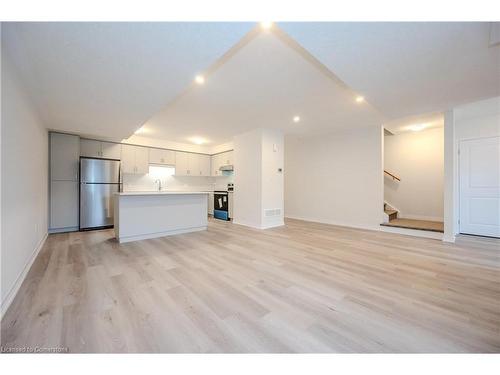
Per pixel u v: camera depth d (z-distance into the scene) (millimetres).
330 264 2566
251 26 1513
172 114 3891
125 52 1804
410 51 1817
